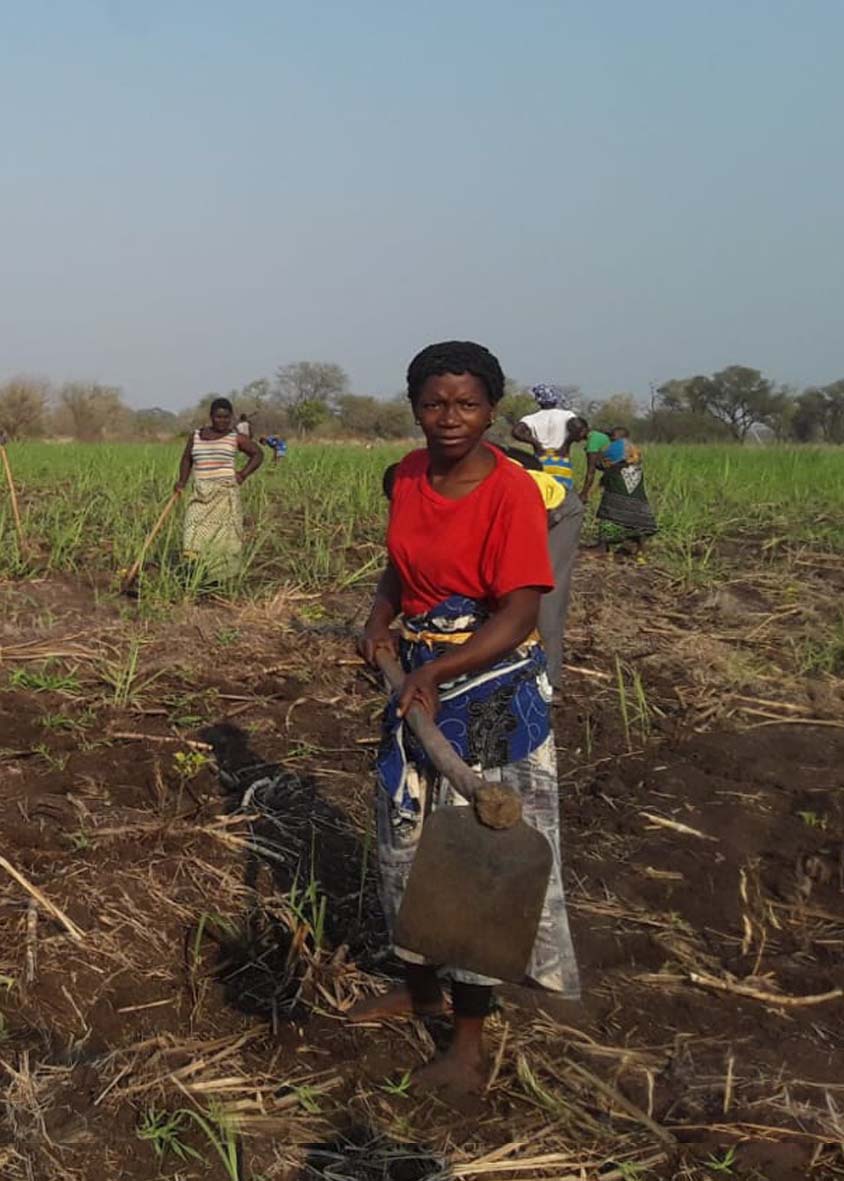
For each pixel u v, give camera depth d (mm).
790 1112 3049
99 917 3596
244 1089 2971
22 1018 3146
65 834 4039
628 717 5711
